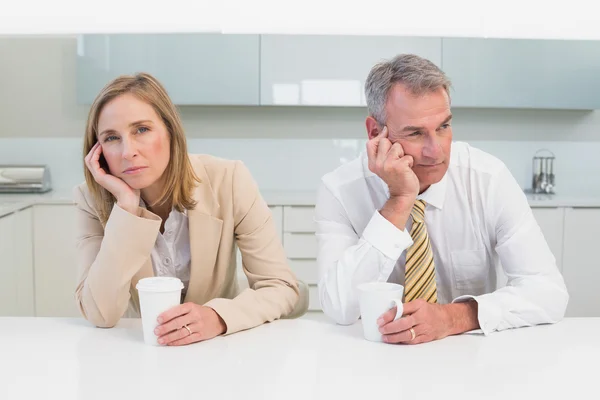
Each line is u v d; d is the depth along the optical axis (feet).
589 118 13.46
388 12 11.12
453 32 11.85
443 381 3.26
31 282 11.55
